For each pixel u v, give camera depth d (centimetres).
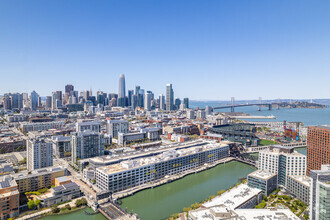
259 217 18638
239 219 18212
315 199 18712
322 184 17625
